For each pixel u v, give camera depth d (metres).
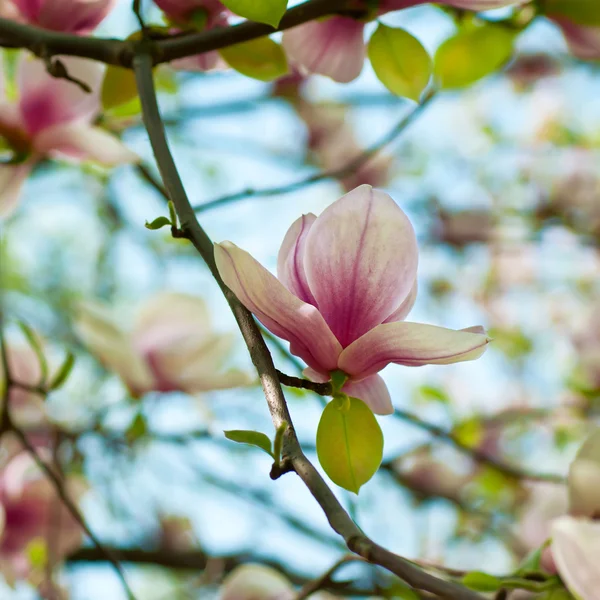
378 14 1.33
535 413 2.33
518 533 2.17
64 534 1.57
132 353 1.51
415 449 2.22
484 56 1.41
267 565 2.11
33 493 1.56
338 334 1.17
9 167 1.42
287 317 1.15
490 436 2.61
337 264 1.17
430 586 1.04
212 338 1.54
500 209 3.67
